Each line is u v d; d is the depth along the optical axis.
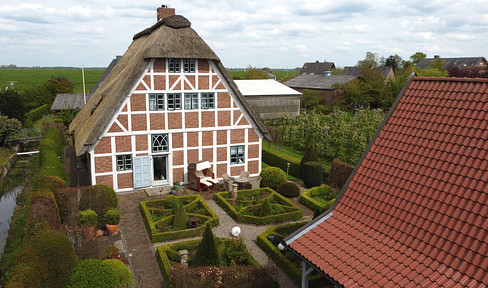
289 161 28.17
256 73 75.19
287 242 9.43
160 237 16.36
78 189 19.19
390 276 7.42
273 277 13.27
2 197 25.34
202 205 19.81
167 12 28.75
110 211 17.09
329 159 32.22
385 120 10.46
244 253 14.38
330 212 9.89
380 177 9.50
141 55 22.70
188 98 23.31
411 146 9.38
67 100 56.47
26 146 40.69
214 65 23.59
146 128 22.48
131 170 22.62
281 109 51.88
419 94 10.25
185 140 23.69
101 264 10.75
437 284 6.84
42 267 9.66
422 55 109.88
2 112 43.50
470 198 7.58
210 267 12.29
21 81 120.50
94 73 173.38
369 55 94.12
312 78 73.12
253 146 25.91
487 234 6.93
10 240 15.77
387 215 8.73
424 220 8.02
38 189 16.19
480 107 8.71
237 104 24.78
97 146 21.47
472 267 6.75
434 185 8.32
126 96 21.61
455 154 8.41
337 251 8.59
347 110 60.38
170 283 12.56
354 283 7.59
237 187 22.08
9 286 8.88
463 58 97.00
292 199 22.56
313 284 12.82
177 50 21.86
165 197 21.61
